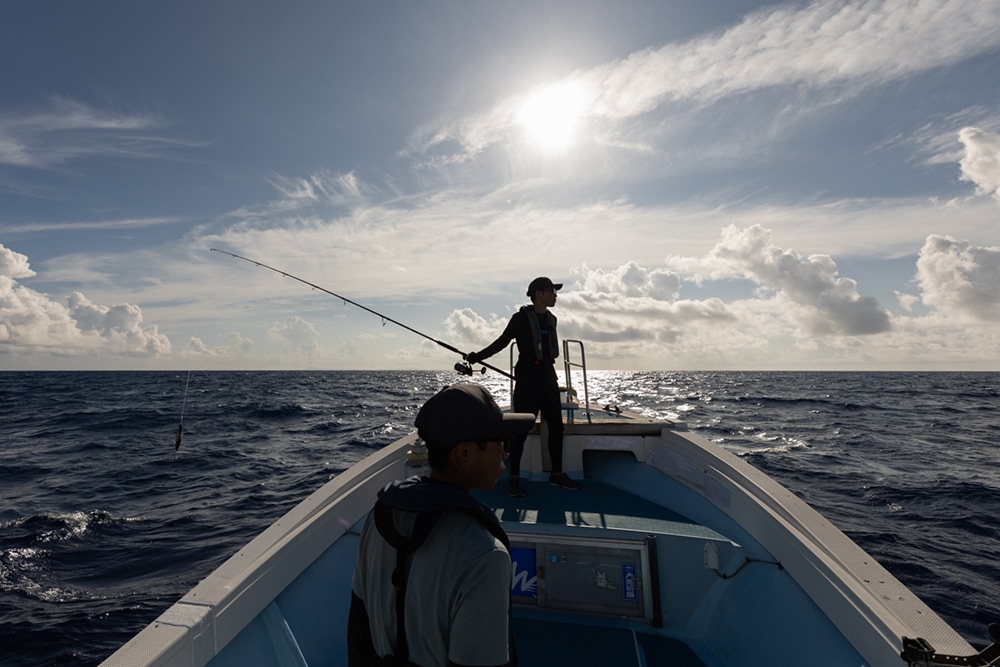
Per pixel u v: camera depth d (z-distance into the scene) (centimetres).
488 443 99
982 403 4144
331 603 219
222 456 1703
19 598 670
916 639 137
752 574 229
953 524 936
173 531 934
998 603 629
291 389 5778
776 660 190
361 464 294
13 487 1297
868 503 1083
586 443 370
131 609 641
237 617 174
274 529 222
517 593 256
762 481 262
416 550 87
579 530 255
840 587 178
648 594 238
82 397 4516
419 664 86
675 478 324
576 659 207
